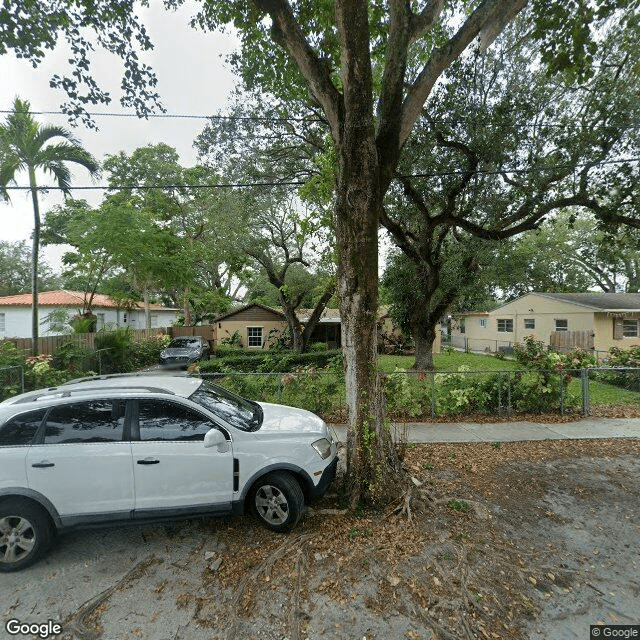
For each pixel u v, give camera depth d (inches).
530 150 359.6
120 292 824.9
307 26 255.6
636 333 747.4
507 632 107.9
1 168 439.5
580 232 1113.4
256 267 900.6
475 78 349.1
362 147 170.9
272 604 118.4
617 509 175.0
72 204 861.2
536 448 253.6
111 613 115.7
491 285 625.9
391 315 661.3
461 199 460.1
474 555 141.3
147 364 757.3
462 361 800.3
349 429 183.9
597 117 330.0
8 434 141.5
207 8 249.0
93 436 145.0
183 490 146.6
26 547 136.6
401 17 175.3
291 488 153.6
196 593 123.6
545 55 242.7
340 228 180.7
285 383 318.7
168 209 1026.7
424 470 216.8
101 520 141.9
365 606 117.1
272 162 510.3
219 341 1005.2
